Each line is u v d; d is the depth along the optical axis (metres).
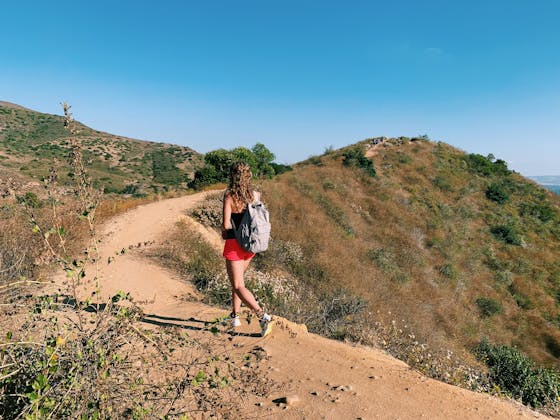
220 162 28.25
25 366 1.91
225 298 5.99
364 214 24.97
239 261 3.78
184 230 11.52
